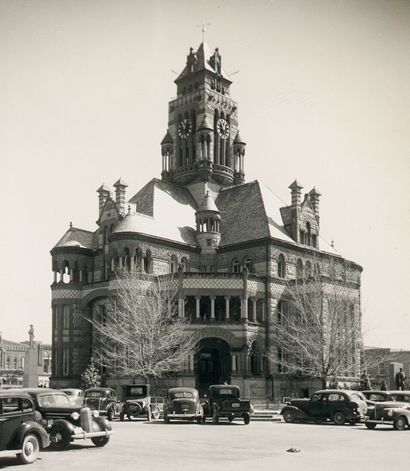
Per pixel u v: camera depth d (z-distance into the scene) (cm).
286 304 7506
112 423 4362
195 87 9344
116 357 6619
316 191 8506
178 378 6556
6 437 2236
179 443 2900
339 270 8175
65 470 2077
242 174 9375
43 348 14175
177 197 8612
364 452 2558
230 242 7894
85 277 7994
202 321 6775
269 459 2328
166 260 7525
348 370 6700
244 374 6731
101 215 8050
